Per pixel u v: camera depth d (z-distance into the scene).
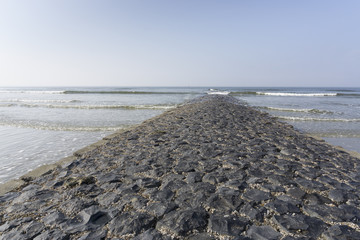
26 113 17.12
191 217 2.76
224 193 3.38
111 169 4.58
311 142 6.91
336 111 19.19
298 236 2.38
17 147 7.97
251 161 4.88
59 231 2.59
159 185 3.76
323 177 4.01
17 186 3.89
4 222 2.82
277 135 7.78
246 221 2.68
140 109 20.47
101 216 2.88
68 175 4.32
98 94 46.03
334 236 2.38
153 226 2.64
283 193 3.38
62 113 17.23
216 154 5.40
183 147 6.11
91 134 10.16
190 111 14.86
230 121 10.73
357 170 4.46
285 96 41.94
